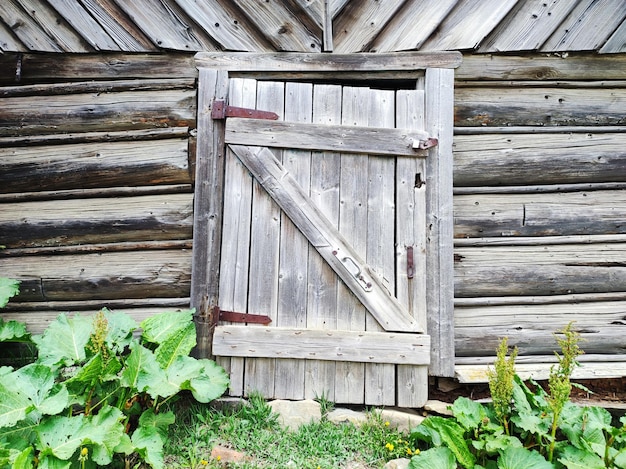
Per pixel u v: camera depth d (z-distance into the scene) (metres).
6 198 3.30
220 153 3.12
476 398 3.20
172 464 2.60
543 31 3.27
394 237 3.10
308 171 3.09
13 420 2.24
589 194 3.32
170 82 3.27
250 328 3.04
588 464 2.46
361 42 3.22
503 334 3.26
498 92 3.32
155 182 3.27
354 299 3.08
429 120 3.14
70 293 3.29
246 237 3.09
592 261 3.30
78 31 3.25
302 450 2.74
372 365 3.07
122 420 2.71
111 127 3.29
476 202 3.29
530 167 3.29
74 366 3.09
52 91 3.30
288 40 3.21
